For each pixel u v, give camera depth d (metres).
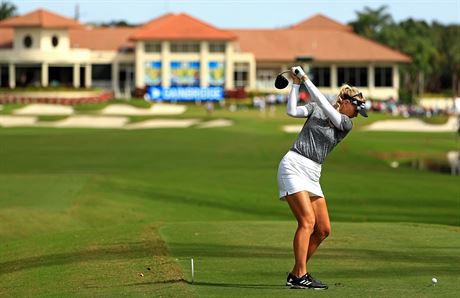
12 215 59.16
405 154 130.38
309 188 28.78
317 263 33.66
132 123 184.88
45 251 41.09
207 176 89.56
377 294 27.58
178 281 30.17
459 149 140.62
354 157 121.56
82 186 75.12
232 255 35.72
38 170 100.19
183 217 63.97
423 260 34.34
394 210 69.81
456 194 78.44
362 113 29.58
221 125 174.38
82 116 193.88
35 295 30.66
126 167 103.00
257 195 76.69
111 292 29.25
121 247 39.16
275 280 30.25
